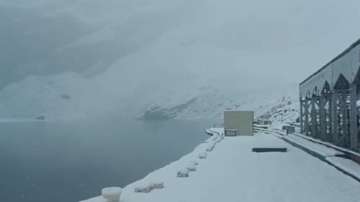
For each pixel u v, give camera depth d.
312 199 11.46
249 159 21.11
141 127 111.44
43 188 25.09
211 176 15.66
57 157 42.25
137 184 13.97
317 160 20.16
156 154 39.00
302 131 36.34
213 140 35.81
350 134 19.48
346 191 12.45
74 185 25.52
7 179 29.20
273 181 14.36
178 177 15.44
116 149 46.97
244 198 11.70
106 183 25.39
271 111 107.38
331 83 22.58
